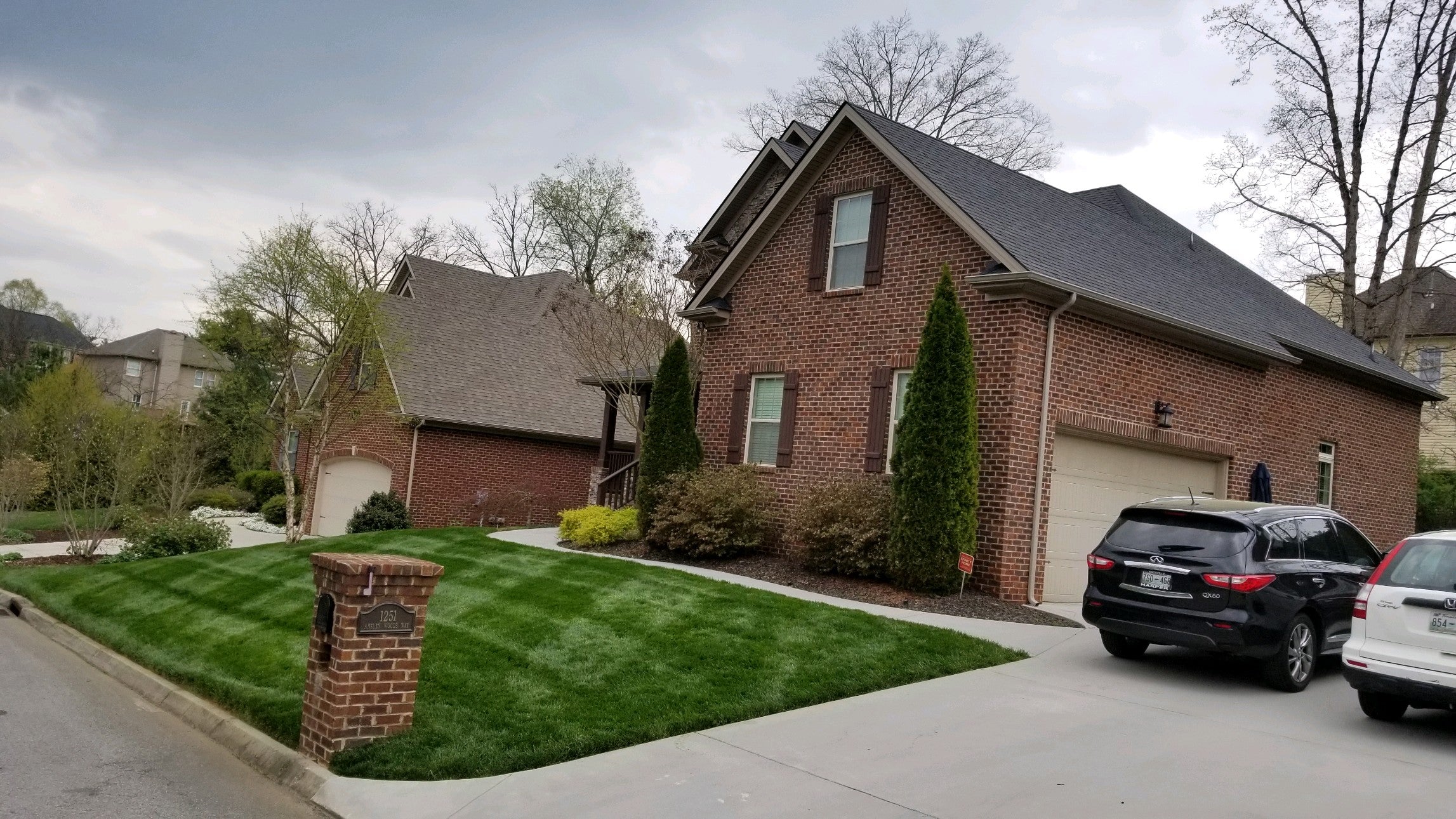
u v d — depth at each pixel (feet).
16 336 183.52
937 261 46.91
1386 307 106.63
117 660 35.24
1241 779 20.77
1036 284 41.81
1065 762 21.86
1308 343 59.36
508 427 84.17
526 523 84.64
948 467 40.93
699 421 57.62
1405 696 23.86
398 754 21.83
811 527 44.88
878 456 47.62
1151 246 61.46
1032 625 37.45
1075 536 45.24
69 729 26.43
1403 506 70.23
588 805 19.79
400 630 22.82
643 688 26.91
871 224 50.06
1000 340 43.21
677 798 20.04
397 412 78.74
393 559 23.38
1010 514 42.01
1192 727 24.75
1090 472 45.93
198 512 77.87
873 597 40.63
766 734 24.18
